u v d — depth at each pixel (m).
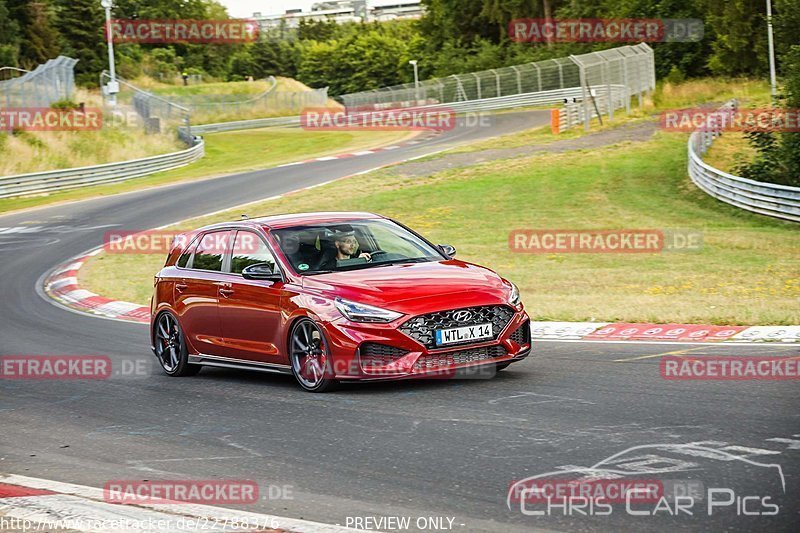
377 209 75.06
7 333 36.91
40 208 87.25
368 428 18.36
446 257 24.66
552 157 96.25
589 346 26.59
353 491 14.37
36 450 18.67
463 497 13.68
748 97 128.00
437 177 89.06
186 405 22.27
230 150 141.12
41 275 54.94
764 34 138.50
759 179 76.12
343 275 22.73
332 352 21.38
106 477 16.19
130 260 58.72
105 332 35.84
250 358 24.11
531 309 33.72
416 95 191.50
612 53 129.25
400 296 21.42
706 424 16.92
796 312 29.64
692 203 73.25
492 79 177.38
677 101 134.75
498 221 68.25
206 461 16.88
